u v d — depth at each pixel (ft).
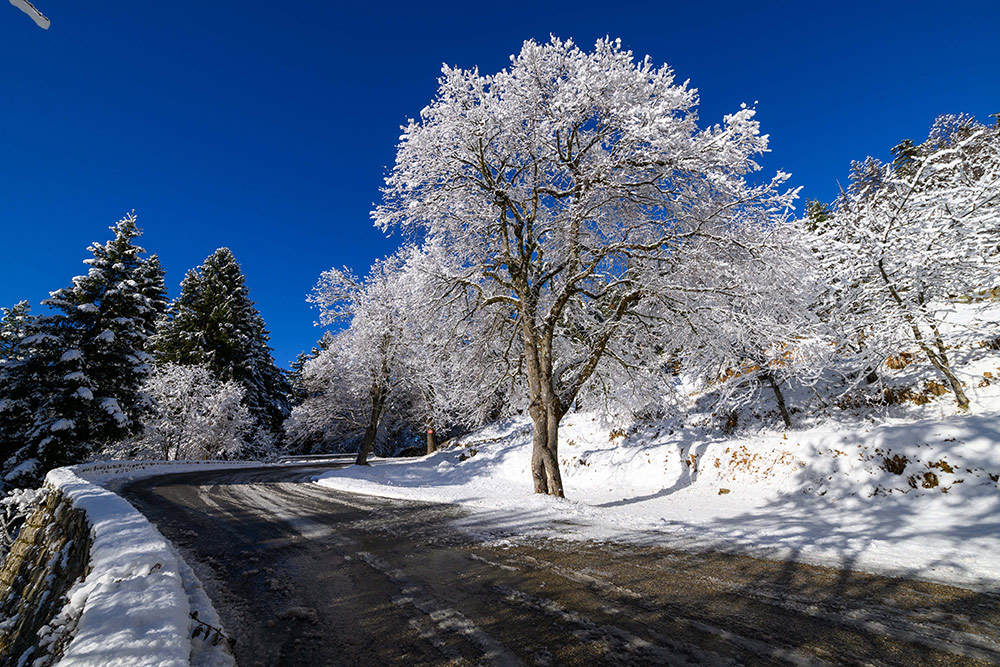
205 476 56.70
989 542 17.25
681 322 35.99
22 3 9.91
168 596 10.06
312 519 27.17
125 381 64.69
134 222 69.67
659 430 57.26
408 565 16.97
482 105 35.83
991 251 40.75
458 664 9.22
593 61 34.55
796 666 8.80
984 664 8.77
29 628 18.38
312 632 11.14
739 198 31.78
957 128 102.32
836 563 15.96
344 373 94.48
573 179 35.91
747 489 36.24
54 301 60.95
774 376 46.39
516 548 19.21
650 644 9.89
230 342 108.06
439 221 39.06
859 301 44.32
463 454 76.59
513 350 44.75
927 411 41.57
